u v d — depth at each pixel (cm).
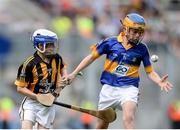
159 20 4159
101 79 2184
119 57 2142
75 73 2155
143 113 3600
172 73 3662
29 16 4303
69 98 3550
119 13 4191
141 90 3581
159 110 3606
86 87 3497
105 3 4306
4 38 3738
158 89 3600
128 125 2088
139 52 2145
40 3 4406
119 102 2145
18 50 3712
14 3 4341
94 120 3441
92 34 4097
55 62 2062
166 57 3684
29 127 2025
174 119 3597
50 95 2047
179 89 3647
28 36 3719
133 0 4209
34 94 2025
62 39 3578
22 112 2056
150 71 2170
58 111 3472
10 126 3466
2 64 3712
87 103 3478
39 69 2036
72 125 3425
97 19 4241
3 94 3644
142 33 2114
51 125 2091
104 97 2167
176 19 4309
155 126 3597
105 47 2162
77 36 3594
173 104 3622
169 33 4119
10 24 4047
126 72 2145
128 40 2130
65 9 4381
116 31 4088
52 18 4306
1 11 4306
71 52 3569
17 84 2027
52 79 2062
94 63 3466
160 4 4384
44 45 2014
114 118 2200
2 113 3472
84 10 4366
